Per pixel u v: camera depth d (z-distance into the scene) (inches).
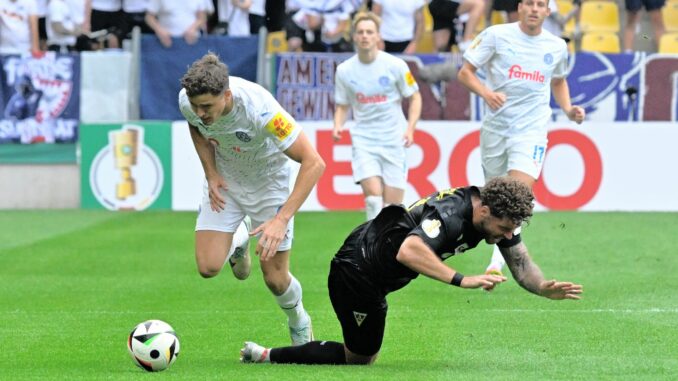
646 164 1978.3
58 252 1523.1
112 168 2031.3
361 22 1428.4
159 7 2098.9
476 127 1963.6
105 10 2132.1
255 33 2167.8
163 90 2043.6
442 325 994.1
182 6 2087.8
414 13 2102.6
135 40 2025.1
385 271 767.1
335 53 2009.1
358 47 1432.1
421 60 1993.1
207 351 889.5
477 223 734.5
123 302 1143.0
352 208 1990.7
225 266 1398.9
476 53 1223.5
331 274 791.1
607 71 1999.3
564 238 1627.7
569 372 780.6
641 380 751.7
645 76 2001.7
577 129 1968.5
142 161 2022.6
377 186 1440.7
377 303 783.1
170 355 783.1
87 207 2042.3
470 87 1222.3
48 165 2057.1
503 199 714.8
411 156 1966.0
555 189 1977.1
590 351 869.2
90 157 2032.5
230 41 2018.9
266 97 820.0
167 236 1681.8
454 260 1421.0
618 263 1396.4
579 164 1974.7
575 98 2001.7
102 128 2023.9
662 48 2193.7
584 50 2191.2
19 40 2117.4
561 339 922.7
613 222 1813.5
